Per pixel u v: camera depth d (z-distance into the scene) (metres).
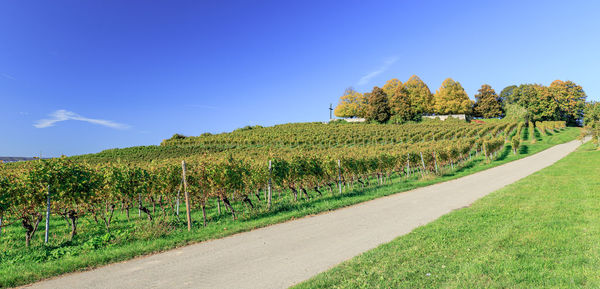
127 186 10.77
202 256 6.81
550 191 12.58
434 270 5.09
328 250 6.75
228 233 8.78
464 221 8.33
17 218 8.85
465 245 6.26
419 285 4.58
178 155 53.88
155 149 60.75
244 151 49.34
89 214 10.77
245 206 14.12
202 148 60.34
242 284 5.12
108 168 10.93
